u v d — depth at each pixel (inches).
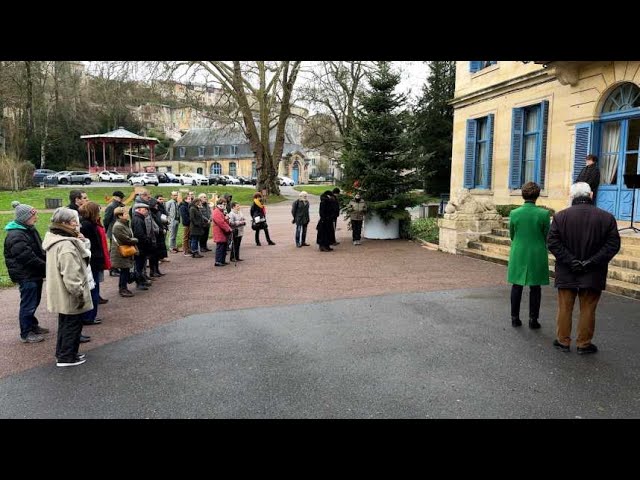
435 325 255.8
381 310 287.9
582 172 404.2
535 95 560.1
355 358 210.1
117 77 982.4
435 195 1300.4
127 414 163.8
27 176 1531.7
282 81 1421.0
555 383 180.5
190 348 227.3
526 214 241.3
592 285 201.8
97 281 269.1
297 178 3213.6
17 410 167.8
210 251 553.9
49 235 204.4
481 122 679.1
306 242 614.2
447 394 173.5
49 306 203.6
